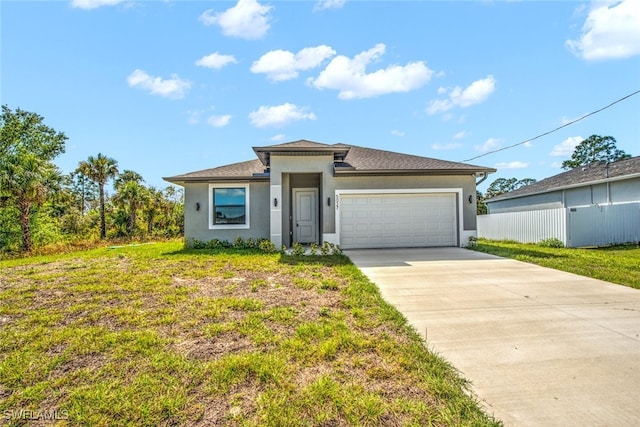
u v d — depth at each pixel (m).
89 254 12.60
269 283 6.87
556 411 2.62
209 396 2.81
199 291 6.22
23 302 5.55
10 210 19.64
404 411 2.60
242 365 3.26
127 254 11.84
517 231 16.67
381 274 7.82
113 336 4.02
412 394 2.83
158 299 5.68
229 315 4.81
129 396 2.80
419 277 7.49
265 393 2.84
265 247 12.08
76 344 3.82
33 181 17.84
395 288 6.51
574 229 13.85
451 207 12.98
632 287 6.50
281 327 4.34
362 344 3.78
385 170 12.35
